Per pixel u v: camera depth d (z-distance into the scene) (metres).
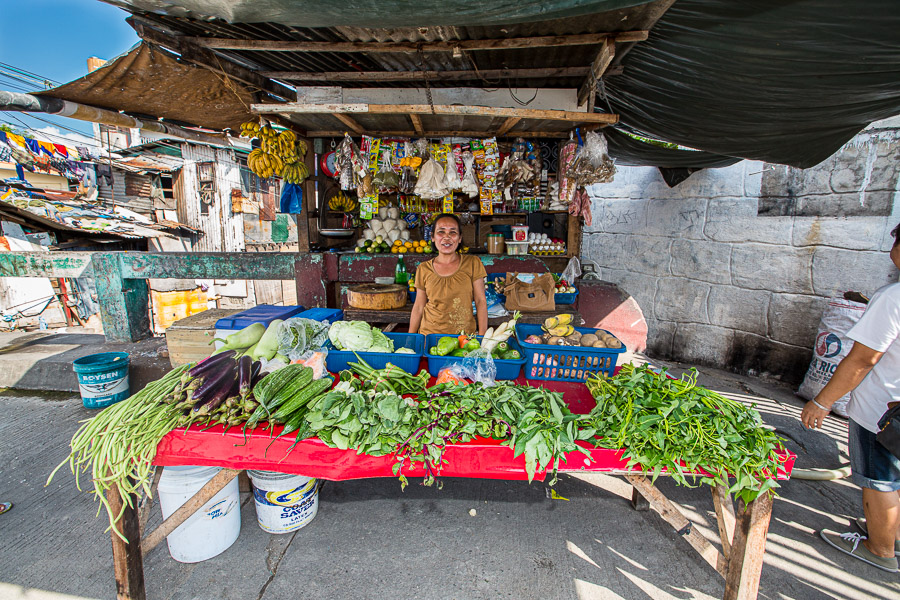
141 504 1.82
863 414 2.11
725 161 4.91
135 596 1.79
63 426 3.58
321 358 2.00
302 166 4.22
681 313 5.70
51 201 9.30
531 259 4.64
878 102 2.83
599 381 1.91
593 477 2.95
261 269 4.62
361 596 1.94
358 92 3.75
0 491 2.71
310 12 1.97
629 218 6.12
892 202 3.91
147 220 10.61
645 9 2.29
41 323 8.55
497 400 1.67
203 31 2.88
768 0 2.04
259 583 2.00
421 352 2.34
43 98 3.59
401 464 1.57
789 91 2.81
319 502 2.62
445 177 3.95
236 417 1.62
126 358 4.07
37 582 2.00
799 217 4.56
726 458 1.48
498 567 2.12
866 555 2.22
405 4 1.88
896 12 1.95
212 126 5.37
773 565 2.19
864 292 4.12
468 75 3.47
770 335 4.88
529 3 1.85
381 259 4.62
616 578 2.07
